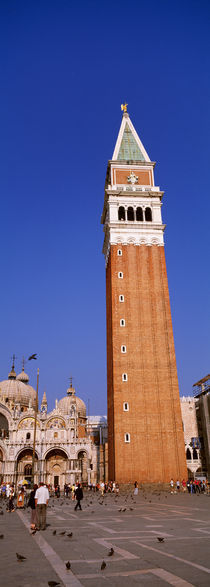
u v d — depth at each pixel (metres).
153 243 95.06
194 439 104.50
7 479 102.56
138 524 27.42
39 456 106.12
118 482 76.75
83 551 17.88
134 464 78.00
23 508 46.66
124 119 111.62
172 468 78.25
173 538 20.78
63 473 107.81
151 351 86.06
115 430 79.94
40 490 26.27
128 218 98.62
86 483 106.94
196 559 15.66
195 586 12.22
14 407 117.06
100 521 30.12
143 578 13.12
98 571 14.16
